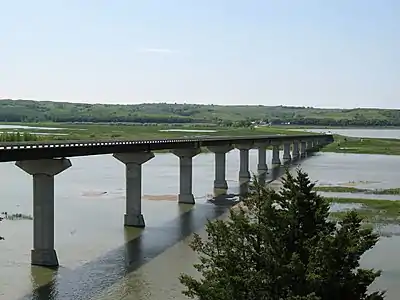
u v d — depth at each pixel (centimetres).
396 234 6234
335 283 2120
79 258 5275
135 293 4253
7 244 5666
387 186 10694
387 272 4722
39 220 4988
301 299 1997
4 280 4550
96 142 6269
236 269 2248
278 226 2300
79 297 4166
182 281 2459
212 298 2245
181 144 8394
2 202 8262
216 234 2436
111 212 7675
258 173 13650
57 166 5022
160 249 5666
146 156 6869
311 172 13675
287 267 2131
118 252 5522
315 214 2342
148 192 9844
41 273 4762
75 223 6906
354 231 2325
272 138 15062
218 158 10675
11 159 4562
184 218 7425
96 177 12138
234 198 9338
